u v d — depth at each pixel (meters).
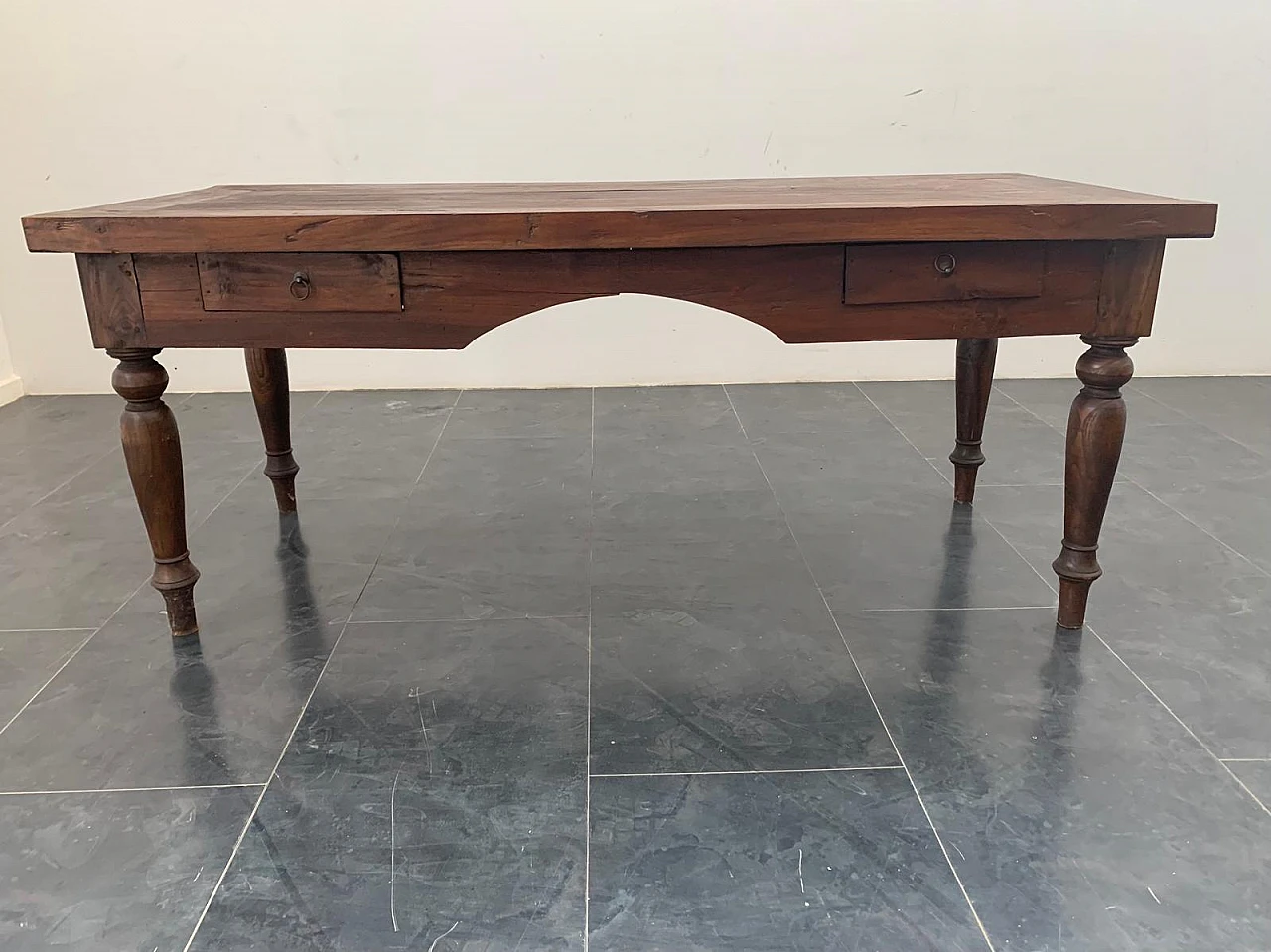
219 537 2.21
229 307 1.53
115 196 3.22
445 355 3.39
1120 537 2.13
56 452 2.81
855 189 1.86
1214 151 3.23
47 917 1.16
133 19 3.05
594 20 3.08
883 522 2.24
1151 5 3.09
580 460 2.69
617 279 1.51
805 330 1.54
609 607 1.88
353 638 1.77
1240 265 3.34
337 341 1.55
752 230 1.45
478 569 2.04
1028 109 3.19
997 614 1.83
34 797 1.37
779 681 1.62
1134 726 1.49
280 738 1.49
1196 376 3.45
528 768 1.41
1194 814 1.30
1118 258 1.54
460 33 3.09
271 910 1.16
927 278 1.52
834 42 3.12
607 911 1.15
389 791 1.37
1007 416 3.02
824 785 1.37
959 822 1.29
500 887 1.19
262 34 3.08
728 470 2.60
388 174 3.21
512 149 3.20
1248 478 2.46
